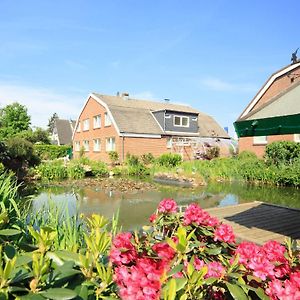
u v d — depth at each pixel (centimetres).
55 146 3672
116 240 162
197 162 2175
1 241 160
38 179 1678
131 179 1827
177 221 235
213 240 215
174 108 3359
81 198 1127
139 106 3098
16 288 107
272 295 141
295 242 216
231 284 139
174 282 116
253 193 1308
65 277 124
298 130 372
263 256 164
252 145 2056
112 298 122
